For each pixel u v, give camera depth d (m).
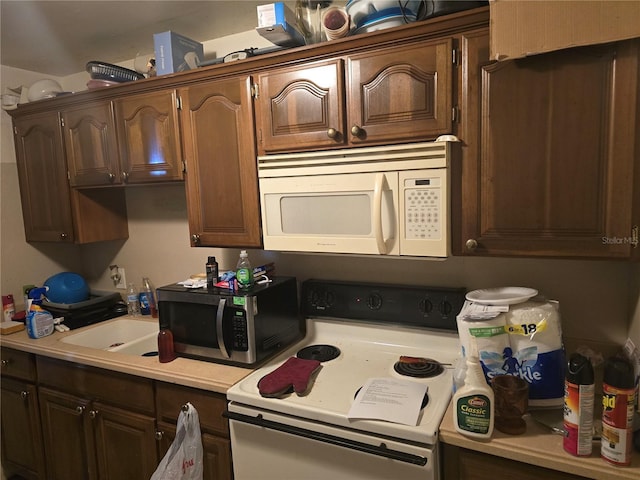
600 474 0.98
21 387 2.07
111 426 1.78
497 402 1.15
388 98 1.38
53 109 2.15
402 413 1.20
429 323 1.65
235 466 1.44
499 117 1.24
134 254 2.53
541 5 1.12
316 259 1.96
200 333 1.68
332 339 1.85
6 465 2.27
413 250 1.37
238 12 1.86
